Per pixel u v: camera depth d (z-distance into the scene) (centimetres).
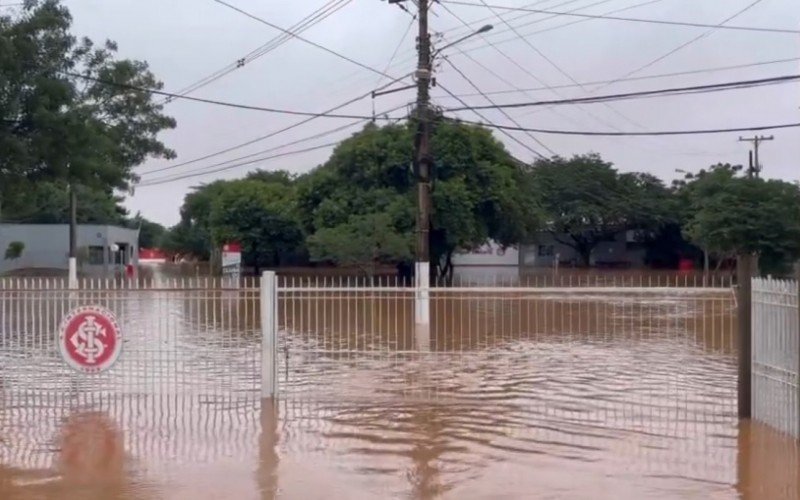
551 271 4969
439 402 1166
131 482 809
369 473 837
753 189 3925
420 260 2181
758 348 1022
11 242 5116
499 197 3709
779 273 3850
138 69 3328
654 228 5250
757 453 896
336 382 1312
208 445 945
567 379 1341
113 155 2673
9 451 920
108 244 5369
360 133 4009
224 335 1827
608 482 804
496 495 766
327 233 3509
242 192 4553
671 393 1225
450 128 3691
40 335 1490
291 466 861
